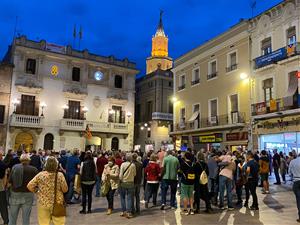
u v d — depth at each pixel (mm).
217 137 26453
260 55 23078
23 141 30328
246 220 8430
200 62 30094
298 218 8594
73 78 33906
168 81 38875
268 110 21453
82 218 8836
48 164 5734
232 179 10164
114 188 9398
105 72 35938
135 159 9539
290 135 20016
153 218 8812
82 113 33656
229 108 25828
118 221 8445
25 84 30469
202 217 8883
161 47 59812
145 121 39750
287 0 20875
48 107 31734
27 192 6352
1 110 29453
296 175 8344
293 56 19719
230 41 26078
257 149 22344
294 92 19594
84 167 9695
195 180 9594
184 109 32375
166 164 10352
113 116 35812
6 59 36156
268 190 13352
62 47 33250
